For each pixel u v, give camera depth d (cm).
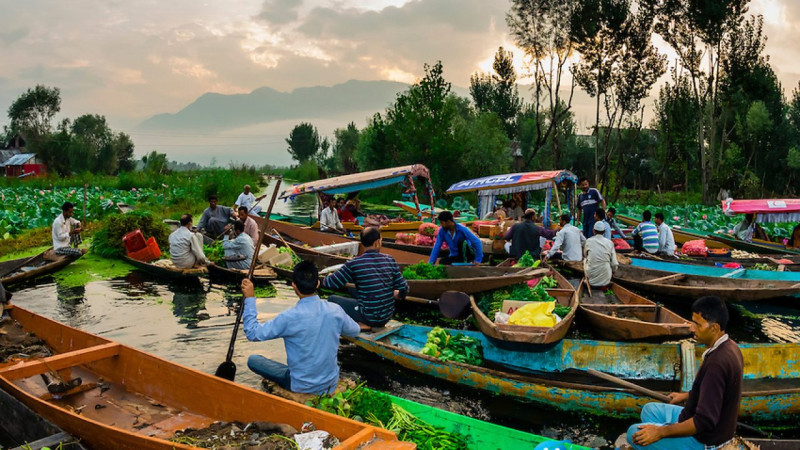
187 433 474
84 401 552
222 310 941
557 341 631
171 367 533
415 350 726
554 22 3084
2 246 1491
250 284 530
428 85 3441
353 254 1331
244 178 4703
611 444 531
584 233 1452
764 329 909
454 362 619
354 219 1788
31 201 2534
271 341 793
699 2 3166
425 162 3500
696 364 600
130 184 3884
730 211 1560
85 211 1964
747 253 1436
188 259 1140
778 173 4303
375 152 3797
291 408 445
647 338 697
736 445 364
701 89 3547
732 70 3491
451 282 888
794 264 1200
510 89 4269
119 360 584
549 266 1038
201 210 2597
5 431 519
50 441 443
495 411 592
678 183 4641
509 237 1184
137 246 1252
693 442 369
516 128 4466
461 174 3525
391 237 1658
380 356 707
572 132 4847
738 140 4309
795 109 4784
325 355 518
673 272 1120
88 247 1477
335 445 405
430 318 937
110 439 431
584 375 647
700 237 1725
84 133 6600
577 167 4912
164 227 1415
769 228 2181
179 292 1058
